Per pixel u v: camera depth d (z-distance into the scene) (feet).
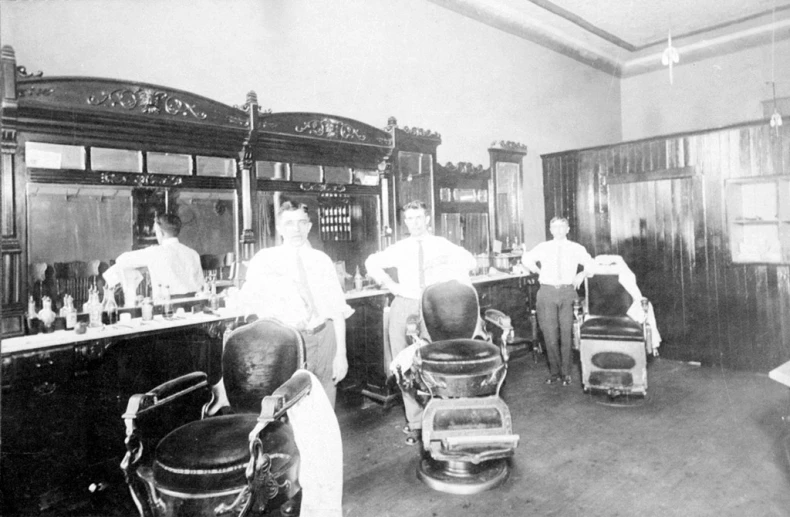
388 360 13.05
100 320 9.12
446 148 17.85
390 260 11.76
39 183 9.11
